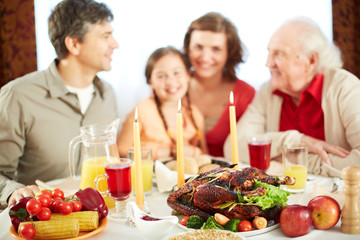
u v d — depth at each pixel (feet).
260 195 2.95
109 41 6.43
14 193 4.02
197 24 6.98
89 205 3.08
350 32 6.97
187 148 7.18
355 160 5.18
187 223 3.02
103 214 3.13
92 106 6.29
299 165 4.07
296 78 6.25
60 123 5.86
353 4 6.91
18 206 2.96
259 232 2.91
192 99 7.17
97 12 6.16
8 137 5.53
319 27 6.33
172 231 3.09
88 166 3.80
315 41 6.14
